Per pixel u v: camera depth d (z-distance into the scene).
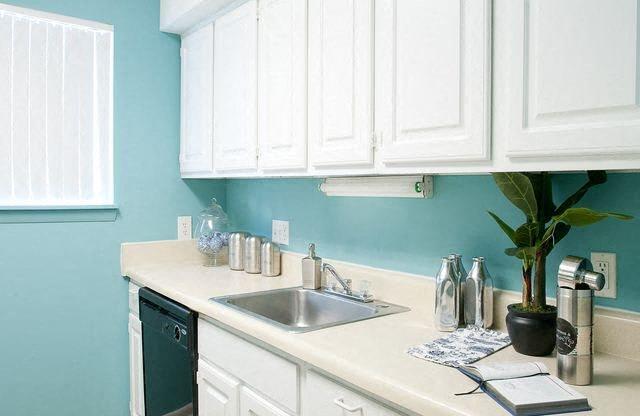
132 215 2.56
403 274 1.76
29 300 2.29
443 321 1.40
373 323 1.48
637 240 1.17
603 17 0.91
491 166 1.12
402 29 1.32
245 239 2.41
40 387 2.33
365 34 1.43
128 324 2.54
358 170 1.49
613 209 1.21
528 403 0.87
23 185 2.28
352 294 1.82
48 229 2.33
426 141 1.26
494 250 1.48
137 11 2.54
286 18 1.77
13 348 2.26
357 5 1.46
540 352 1.18
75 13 2.37
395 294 1.72
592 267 1.22
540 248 1.20
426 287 1.62
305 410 1.29
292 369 1.32
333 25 1.55
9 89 2.24
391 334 1.36
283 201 2.38
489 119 1.12
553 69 0.99
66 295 2.38
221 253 2.62
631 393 0.96
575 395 0.91
